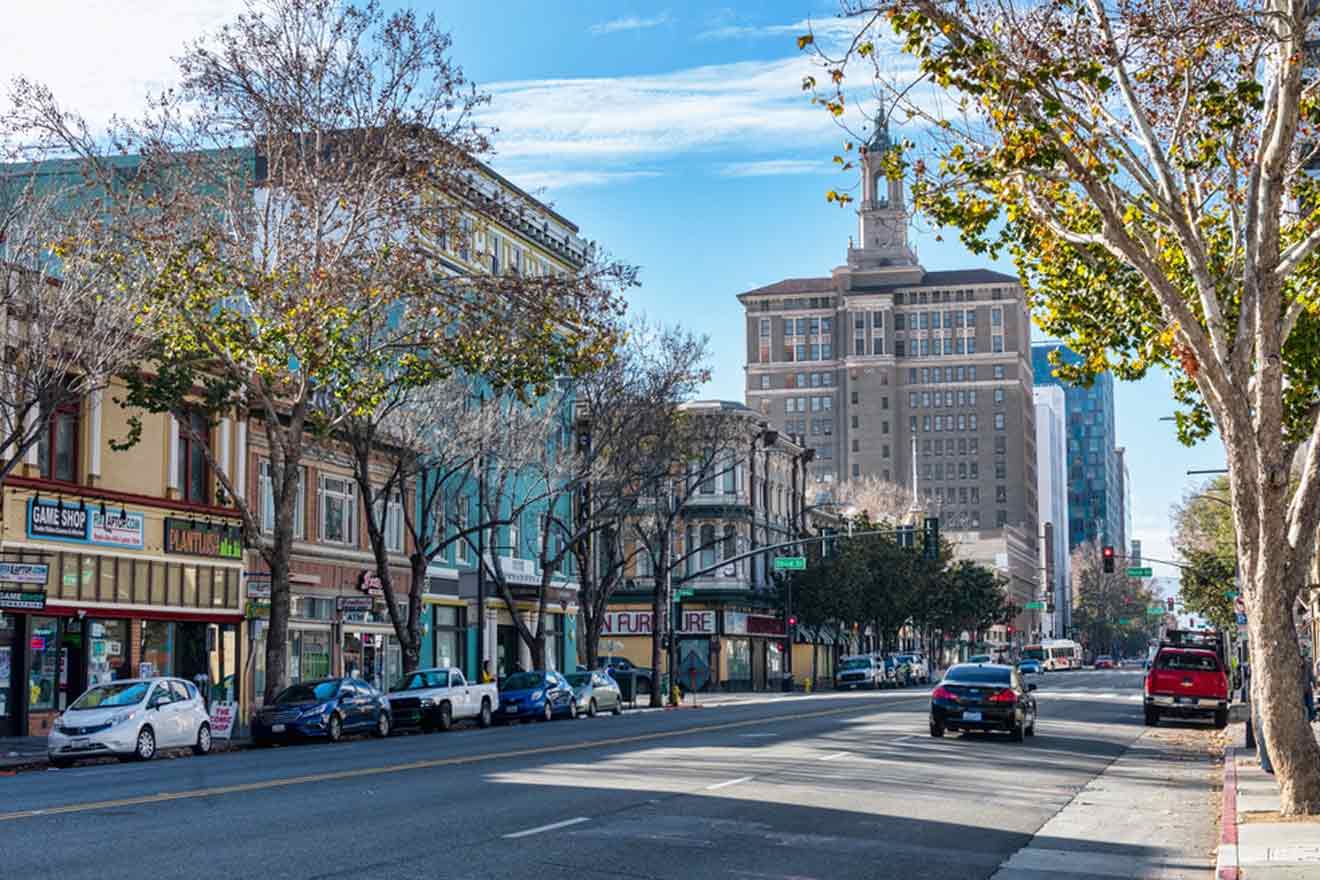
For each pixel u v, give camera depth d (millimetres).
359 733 37031
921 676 100062
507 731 38312
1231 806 18969
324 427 37906
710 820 16797
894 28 16562
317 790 19562
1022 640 181375
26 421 36406
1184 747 34125
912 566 98062
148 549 41125
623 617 91812
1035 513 199500
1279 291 17750
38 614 36906
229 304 40875
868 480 137125
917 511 130500
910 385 187250
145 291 32656
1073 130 17297
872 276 189625
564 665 69875
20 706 36344
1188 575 85062
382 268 34656
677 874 12961
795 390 188875
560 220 68625
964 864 14398
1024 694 34375
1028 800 20719
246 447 45344
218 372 40250
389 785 20297
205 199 34812
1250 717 31328
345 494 51312
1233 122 17000
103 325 31453
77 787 20594
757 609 95062
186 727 30531
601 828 15789
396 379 35625
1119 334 25016
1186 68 18094
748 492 93812
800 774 22891
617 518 57062
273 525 47031
